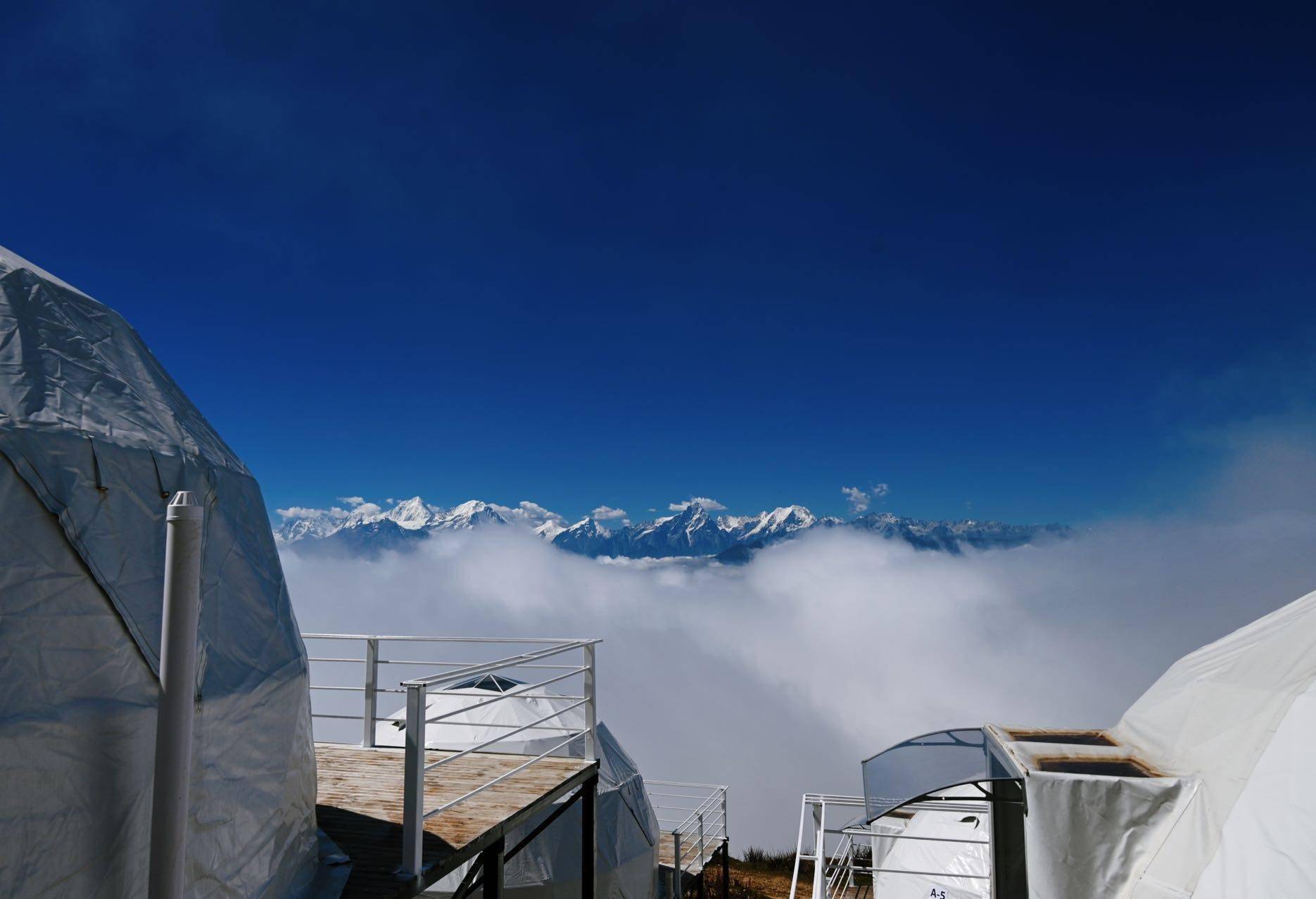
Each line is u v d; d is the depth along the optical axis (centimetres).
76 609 349
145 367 510
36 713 320
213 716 414
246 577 498
